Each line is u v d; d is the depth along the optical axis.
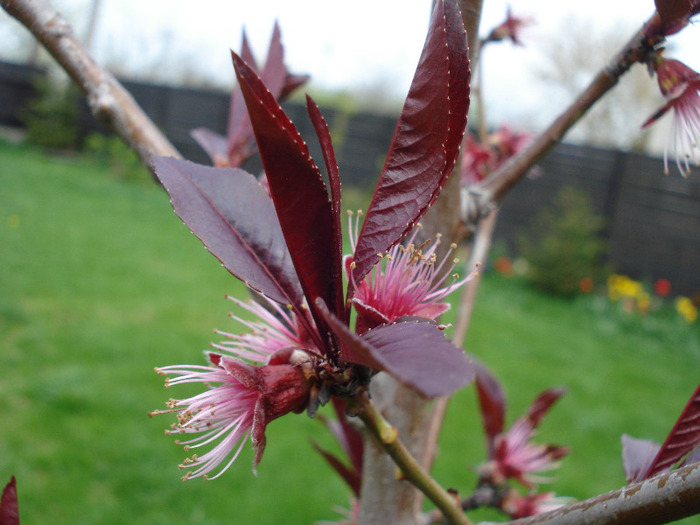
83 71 1.30
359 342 0.53
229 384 0.84
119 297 7.93
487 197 1.26
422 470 0.81
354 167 16.62
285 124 0.65
